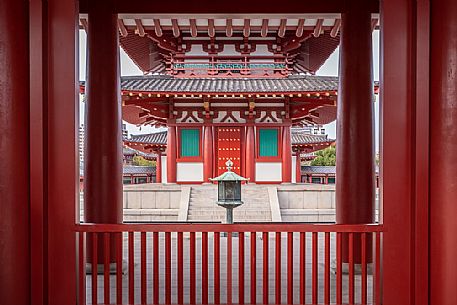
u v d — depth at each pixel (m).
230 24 10.34
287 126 20.55
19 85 4.71
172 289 7.04
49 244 5.26
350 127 8.42
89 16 8.40
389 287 5.27
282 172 20.64
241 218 16.47
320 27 10.86
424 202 4.99
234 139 20.89
